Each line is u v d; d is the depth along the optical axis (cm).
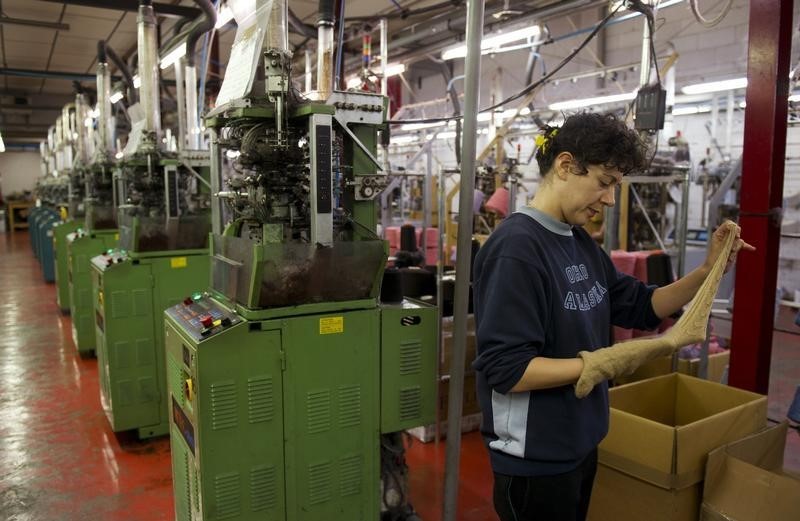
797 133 615
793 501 167
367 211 192
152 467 283
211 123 198
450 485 183
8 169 1659
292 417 178
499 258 114
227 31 615
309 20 583
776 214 236
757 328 243
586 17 718
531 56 568
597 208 118
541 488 119
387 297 206
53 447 304
